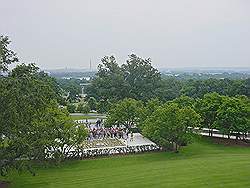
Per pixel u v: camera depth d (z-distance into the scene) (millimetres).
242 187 33750
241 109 68125
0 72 36656
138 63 126688
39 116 40219
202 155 58500
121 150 60219
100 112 119438
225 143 70062
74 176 43469
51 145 43938
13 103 35094
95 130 78000
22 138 36562
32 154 38812
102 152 58812
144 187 35375
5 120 35562
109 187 36406
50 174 45625
